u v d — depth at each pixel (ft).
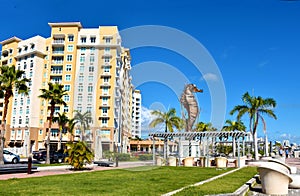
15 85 90.68
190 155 85.25
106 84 144.36
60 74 198.90
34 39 208.85
